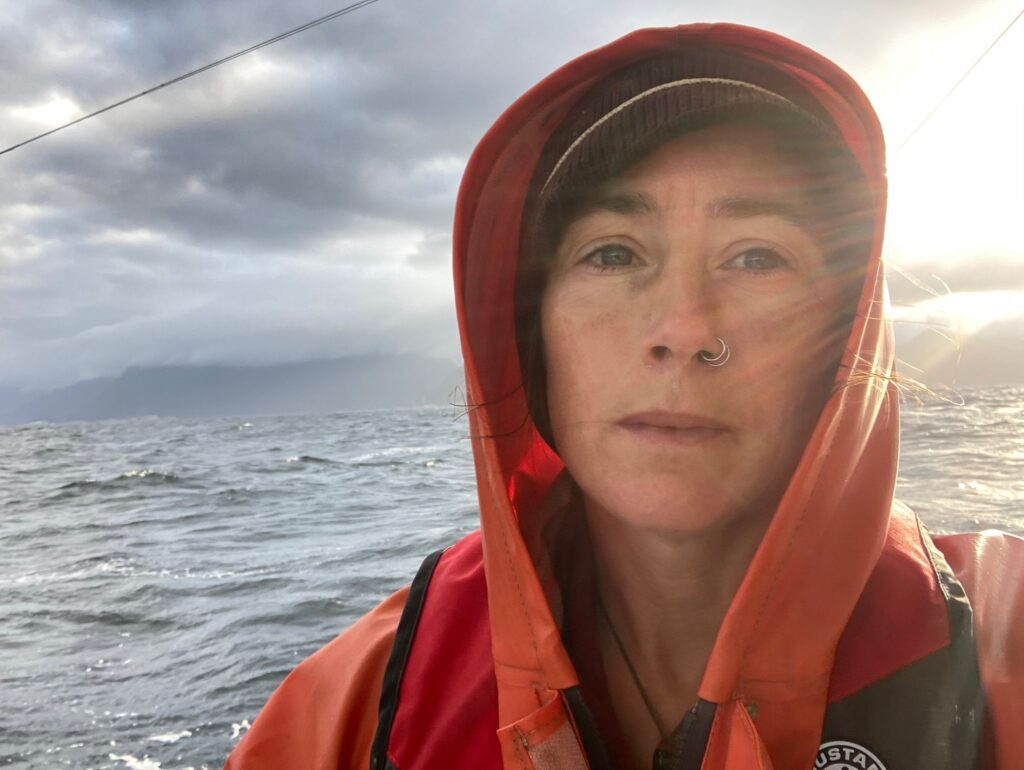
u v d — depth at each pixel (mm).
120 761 1658
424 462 9852
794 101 381
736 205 371
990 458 4664
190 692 2012
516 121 405
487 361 430
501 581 395
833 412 352
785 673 349
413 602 508
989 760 358
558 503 467
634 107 382
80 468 11172
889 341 402
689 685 431
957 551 454
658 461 359
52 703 1984
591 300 383
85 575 3623
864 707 358
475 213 423
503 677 395
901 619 379
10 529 5477
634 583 433
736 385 358
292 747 514
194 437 22031
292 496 6629
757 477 365
